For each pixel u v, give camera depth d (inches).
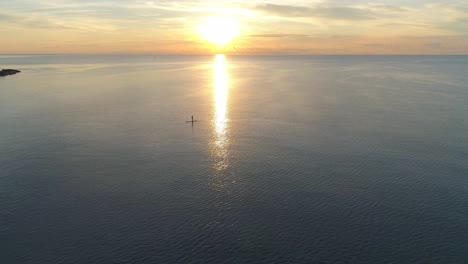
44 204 2285.9
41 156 3110.2
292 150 3284.9
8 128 3978.8
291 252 1828.2
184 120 4495.6
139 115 4758.9
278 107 5280.5
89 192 2452.0
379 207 2253.9
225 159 3073.3
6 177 2677.2
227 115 4768.7
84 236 1951.3
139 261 1758.1
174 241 1915.6
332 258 1785.2
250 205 2283.5
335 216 2150.6
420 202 2310.5
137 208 2244.1
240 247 1868.8
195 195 2415.1
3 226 2037.4
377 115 4640.8
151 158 3095.5
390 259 1779.0
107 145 3430.1
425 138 3599.9
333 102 5629.9
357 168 2851.9
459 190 2465.6
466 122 4232.3
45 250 1834.4
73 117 4564.5
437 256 1800.0
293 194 2427.4
